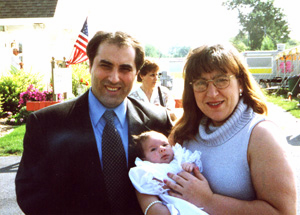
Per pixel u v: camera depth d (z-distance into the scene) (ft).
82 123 6.96
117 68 6.88
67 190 6.67
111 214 6.82
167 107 14.65
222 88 6.45
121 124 7.43
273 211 5.72
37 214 6.53
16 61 45.75
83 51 32.71
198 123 7.43
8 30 49.34
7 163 21.18
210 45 6.66
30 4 50.19
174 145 7.89
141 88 14.57
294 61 85.92
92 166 6.73
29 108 27.27
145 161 7.28
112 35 6.91
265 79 90.68
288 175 5.74
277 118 36.68
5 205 14.89
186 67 7.00
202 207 6.31
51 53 56.54
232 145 6.43
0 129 32.94
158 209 6.49
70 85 28.94
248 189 6.26
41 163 6.66
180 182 6.59
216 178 6.53
